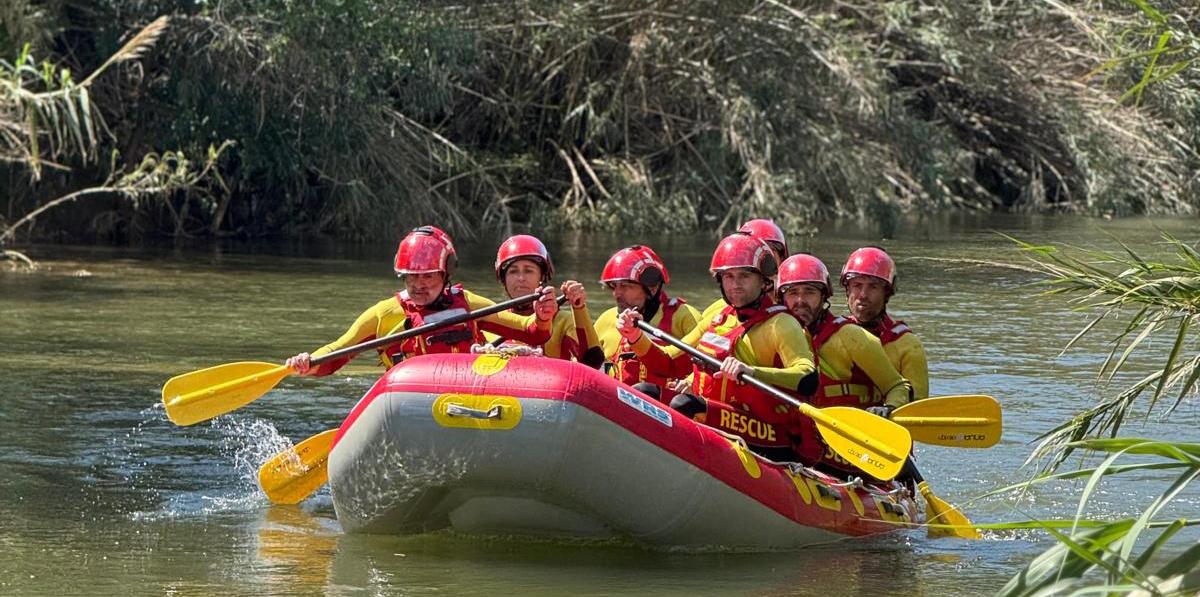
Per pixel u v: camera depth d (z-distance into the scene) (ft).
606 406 27.45
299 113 103.96
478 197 122.72
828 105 129.08
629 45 123.44
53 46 100.27
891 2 137.18
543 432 26.96
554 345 33.86
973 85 146.30
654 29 124.88
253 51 100.78
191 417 32.89
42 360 50.01
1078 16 136.67
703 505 28.22
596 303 67.21
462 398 27.35
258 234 113.60
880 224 120.16
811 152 126.82
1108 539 18.58
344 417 41.65
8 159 83.51
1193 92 131.75
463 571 26.71
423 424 27.53
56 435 38.40
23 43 90.63
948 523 31.53
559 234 116.37
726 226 123.34
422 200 111.04
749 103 121.19
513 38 123.13
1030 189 150.82
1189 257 22.74
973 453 39.06
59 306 65.62
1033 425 42.22
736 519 28.66
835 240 108.99
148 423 40.19
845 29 137.18
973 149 155.63
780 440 32.17
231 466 35.73
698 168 126.82
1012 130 153.28
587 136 124.36
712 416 31.63
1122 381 48.60
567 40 123.13
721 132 124.36
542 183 128.77
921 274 84.74
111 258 90.63
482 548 28.53
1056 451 26.63
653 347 34.09
